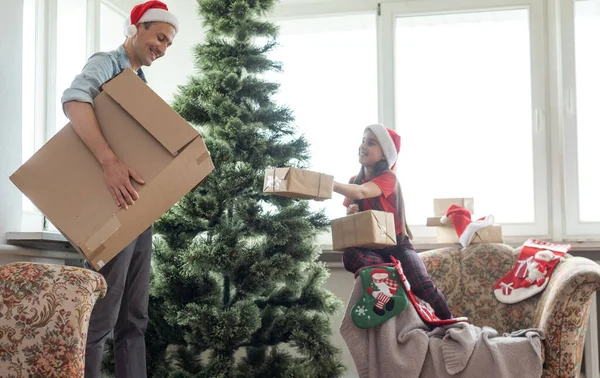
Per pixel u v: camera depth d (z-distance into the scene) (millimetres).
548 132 3773
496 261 3236
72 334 1699
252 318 2709
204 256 2730
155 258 2902
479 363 2561
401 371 2564
